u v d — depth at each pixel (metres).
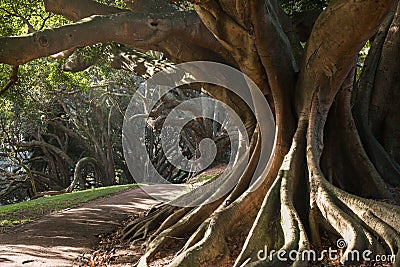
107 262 9.10
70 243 11.11
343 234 6.71
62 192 32.81
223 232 7.80
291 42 10.54
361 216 6.71
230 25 8.73
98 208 17.69
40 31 8.66
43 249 10.41
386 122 11.07
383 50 11.12
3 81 16.81
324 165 9.26
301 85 8.93
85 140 41.69
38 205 20.09
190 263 7.05
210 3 8.52
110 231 12.71
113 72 31.36
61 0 11.96
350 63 8.19
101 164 39.88
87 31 9.19
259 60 9.09
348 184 9.21
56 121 38.19
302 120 8.63
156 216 11.48
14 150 34.44
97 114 40.31
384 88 11.03
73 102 40.25
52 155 40.41
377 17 7.26
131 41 9.94
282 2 13.22
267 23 8.45
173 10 12.27
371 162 9.37
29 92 26.91
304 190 8.10
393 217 6.40
